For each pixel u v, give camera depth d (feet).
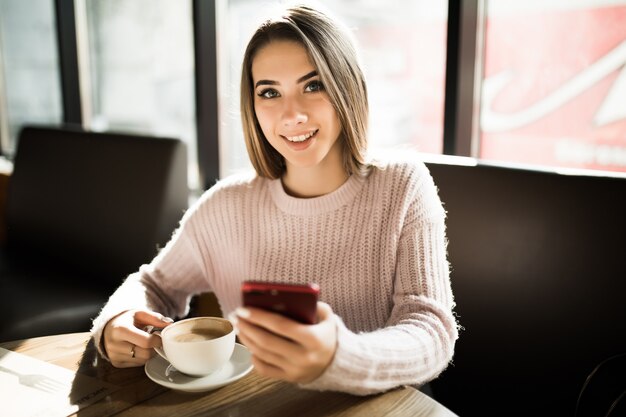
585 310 4.08
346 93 3.74
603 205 4.00
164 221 6.33
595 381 3.64
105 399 2.89
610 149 6.07
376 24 7.93
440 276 3.78
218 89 7.79
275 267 4.16
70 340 3.63
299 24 3.61
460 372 4.57
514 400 4.36
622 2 5.73
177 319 4.63
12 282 6.52
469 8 5.64
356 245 3.99
